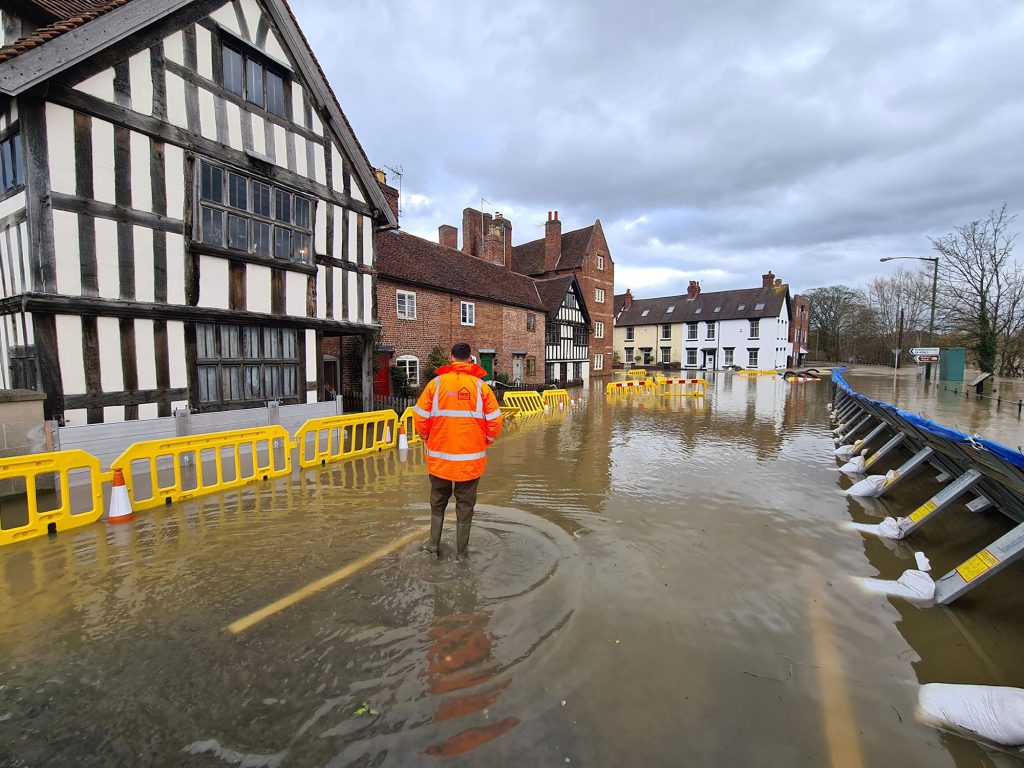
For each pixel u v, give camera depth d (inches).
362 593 137.8
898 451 325.4
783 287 1812.3
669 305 2113.7
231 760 81.4
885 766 84.9
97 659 107.0
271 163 352.8
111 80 268.1
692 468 313.0
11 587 140.6
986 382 706.2
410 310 681.6
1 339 285.7
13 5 275.3
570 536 188.1
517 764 82.3
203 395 318.0
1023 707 91.9
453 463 155.8
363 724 89.9
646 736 89.6
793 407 703.1
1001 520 182.9
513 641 116.8
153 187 287.3
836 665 112.4
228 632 118.0
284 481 265.9
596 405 738.8
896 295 2091.5
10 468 172.1
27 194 244.2
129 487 207.9
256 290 347.6
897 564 167.0
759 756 86.0
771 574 158.1
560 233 1359.5
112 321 274.1
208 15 310.8
